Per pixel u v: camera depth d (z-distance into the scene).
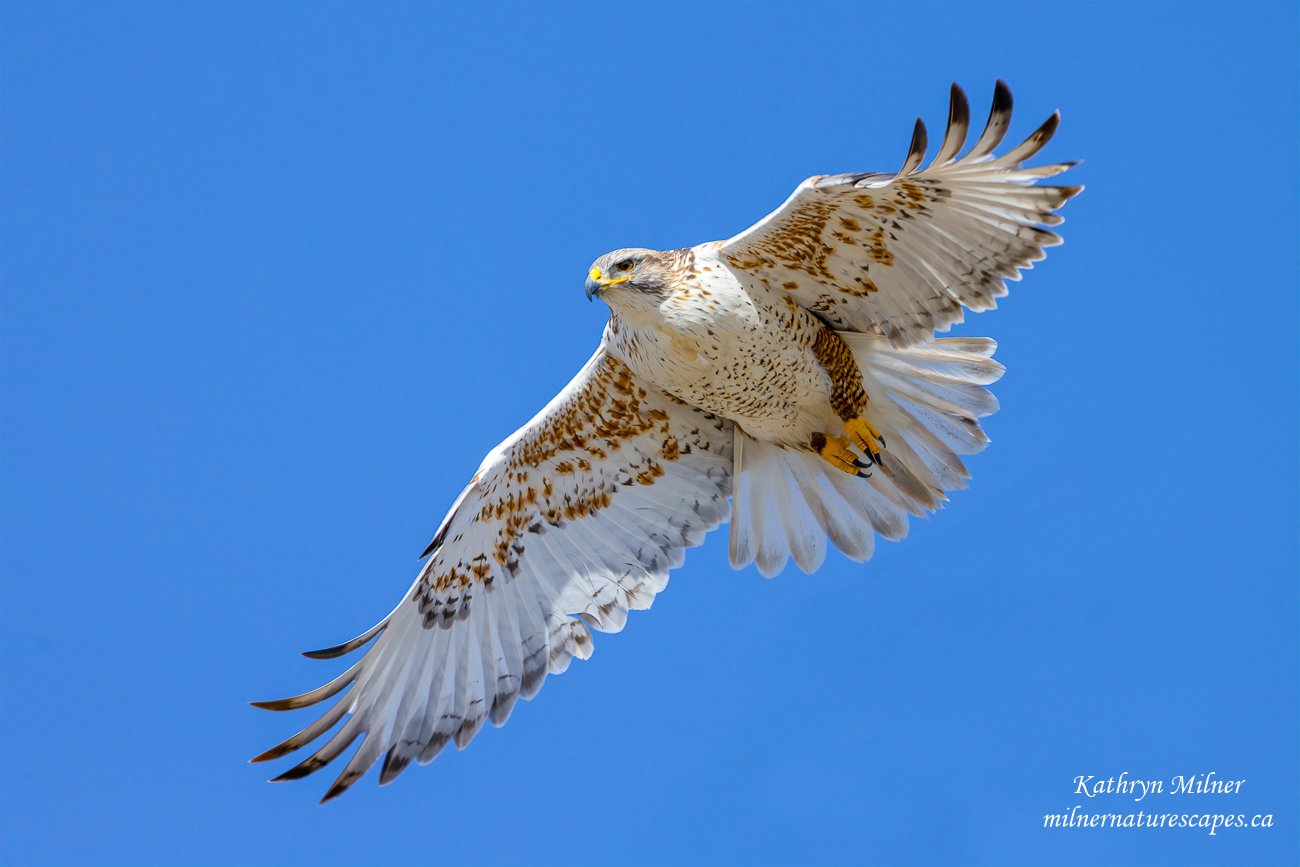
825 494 13.31
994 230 11.25
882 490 13.13
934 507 12.93
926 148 10.48
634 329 12.59
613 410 13.46
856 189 11.18
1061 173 10.70
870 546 13.15
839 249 11.80
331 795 12.92
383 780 13.05
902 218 11.41
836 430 13.05
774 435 13.24
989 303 11.63
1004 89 10.34
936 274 11.71
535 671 13.57
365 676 13.38
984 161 10.72
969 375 12.59
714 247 12.30
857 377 12.73
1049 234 11.14
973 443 12.72
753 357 12.42
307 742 13.05
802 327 12.43
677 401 13.42
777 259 12.04
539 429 13.45
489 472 13.51
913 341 12.09
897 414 12.88
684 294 12.23
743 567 13.40
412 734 13.27
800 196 11.39
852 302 12.22
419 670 13.51
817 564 13.23
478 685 13.51
